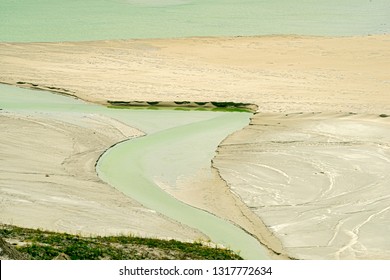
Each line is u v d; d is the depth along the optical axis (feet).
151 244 74.64
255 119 159.02
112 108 173.47
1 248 54.03
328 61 231.50
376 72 215.31
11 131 138.21
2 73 206.49
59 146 134.21
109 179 119.44
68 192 105.60
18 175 111.34
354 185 114.11
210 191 113.91
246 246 90.53
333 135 142.92
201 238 90.12
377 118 155.94
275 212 103.50
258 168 123.75
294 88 194.29
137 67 220.84
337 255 88.02
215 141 143.74
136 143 142.41
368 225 97.81
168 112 170.50
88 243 68.69
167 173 123.54
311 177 118.11
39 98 180.86
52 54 236.43
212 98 180.75
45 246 62.34
